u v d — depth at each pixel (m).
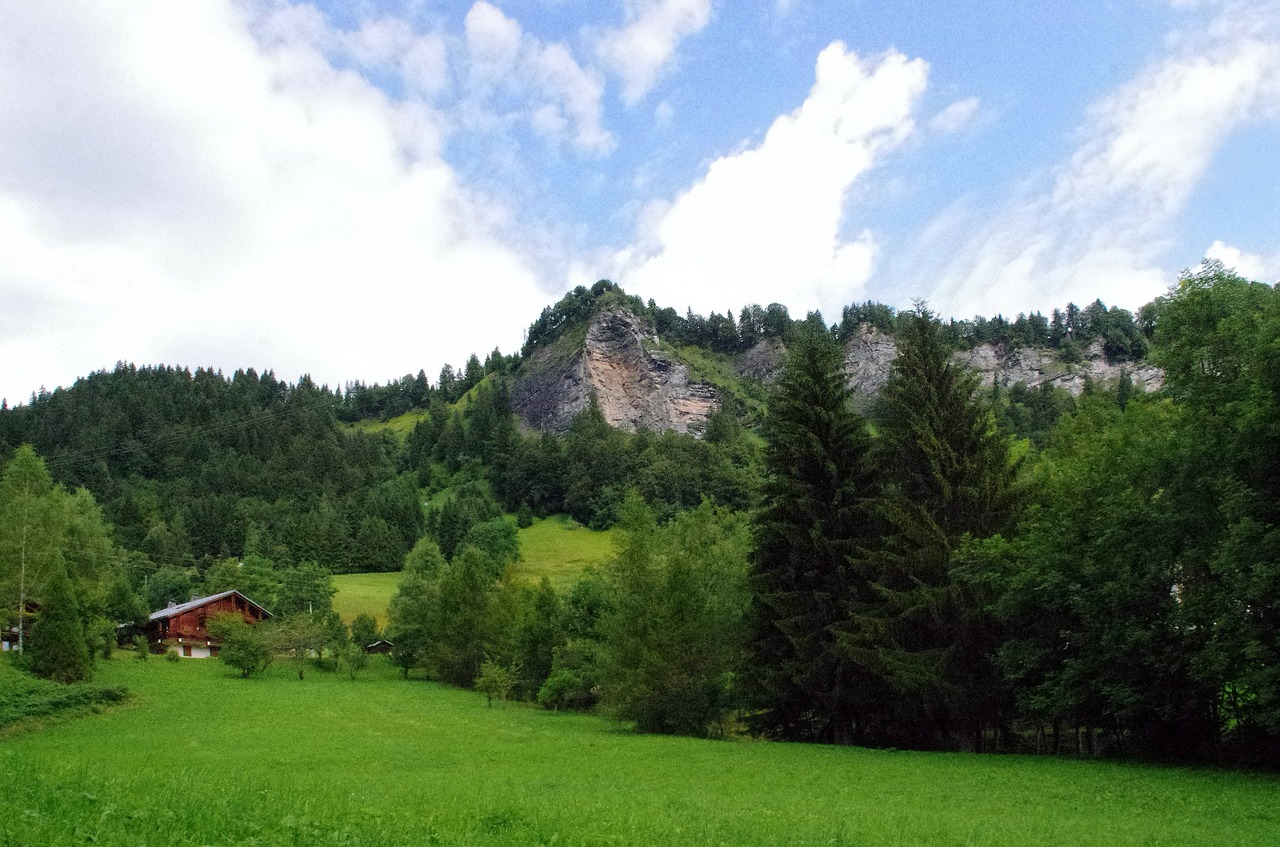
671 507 155.50
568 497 171.50
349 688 63.75
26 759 14.98
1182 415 27.61
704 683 41.97
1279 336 22.89
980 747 34.38
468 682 71.38
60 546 63.00
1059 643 30.92
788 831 14.19
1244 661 23.69
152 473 171.25
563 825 12.88
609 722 47.25
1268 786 21.28
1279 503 23.59
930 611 32.28
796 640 35.38
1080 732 35.31
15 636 63.97
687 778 23.83
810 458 37.97
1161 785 21.73
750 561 40.47
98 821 9.31
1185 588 27.25
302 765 26.88
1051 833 15.07
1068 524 29.67
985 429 35.16
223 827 9.77
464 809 14.41
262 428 196.50
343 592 122.12
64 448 167.00
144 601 80.56
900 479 36.50
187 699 48.38
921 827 15.42
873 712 36.44
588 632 62.25
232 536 138.50
